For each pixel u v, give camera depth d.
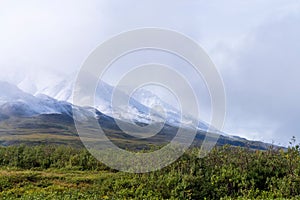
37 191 18.66
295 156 17.75
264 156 18.88
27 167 26.38
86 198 17.19
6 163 27.19
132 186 18.31
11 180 20.52
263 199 14.42
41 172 23.80
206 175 18.05
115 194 17.67
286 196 15.15
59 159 27.86
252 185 16.47
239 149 19.97
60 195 17.56
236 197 16.08
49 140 86.88
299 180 15.92
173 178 17.53
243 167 18.05
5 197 17.58
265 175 17.50
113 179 19.77
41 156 28.00
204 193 16.95
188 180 17.41
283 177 17.02
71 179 21.12
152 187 17.59
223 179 17.28
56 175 22.38
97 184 19.69
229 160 19.00
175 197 16.69
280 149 18.98
